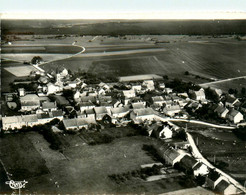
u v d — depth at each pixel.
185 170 126.06
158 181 119.06
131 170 127.94
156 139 161.50
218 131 176.38
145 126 172.62
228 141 161.25
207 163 134.75
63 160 136.88
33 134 164.88
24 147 149.12
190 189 113.56
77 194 109.06
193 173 122.75
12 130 168.38
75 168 129.38
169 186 115.25
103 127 178.25
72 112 192.38
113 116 192.25
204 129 179.00
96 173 125.25
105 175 123.62
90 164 133.38
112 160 137.38
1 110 197.75
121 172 126.00
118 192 110.62
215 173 116.62
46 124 175.50
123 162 135.38
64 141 157.62
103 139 159.75
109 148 150.12
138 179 120.56
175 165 130.75
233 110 194.75
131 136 165.88
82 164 133.25
